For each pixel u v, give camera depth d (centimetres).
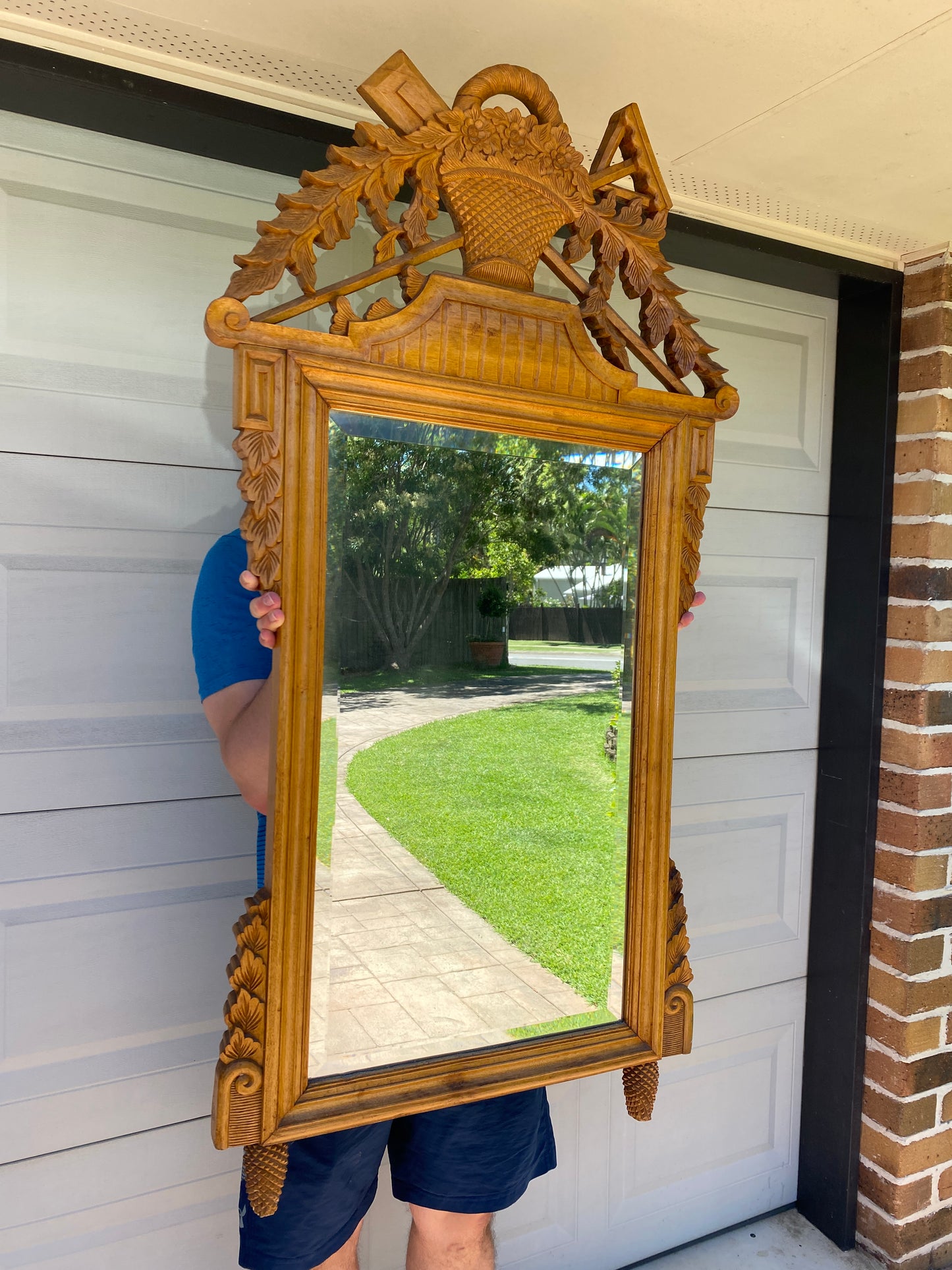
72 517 129
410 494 103
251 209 138
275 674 96
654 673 117
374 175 97
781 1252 191
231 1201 146
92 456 130
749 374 186
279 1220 114
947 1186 191
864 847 188
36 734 128
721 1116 195
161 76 119
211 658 111
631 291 117
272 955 97
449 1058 109
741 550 188
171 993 139
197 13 107
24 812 128
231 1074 96
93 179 127
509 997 113
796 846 199
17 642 127
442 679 107
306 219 93
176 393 134
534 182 106
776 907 198
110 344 130
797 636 196
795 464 192
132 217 130
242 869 143
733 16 106
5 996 129
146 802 136
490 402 103
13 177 123
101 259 129
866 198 156
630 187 148
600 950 119
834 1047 195
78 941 133
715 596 185
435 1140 123
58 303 127
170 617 136
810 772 199
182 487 136
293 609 95
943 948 186
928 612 178
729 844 191
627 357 115
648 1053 120
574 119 134
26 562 127
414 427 102
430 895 108
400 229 100
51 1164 133
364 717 103
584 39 112
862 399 189
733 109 128
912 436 181
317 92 126
